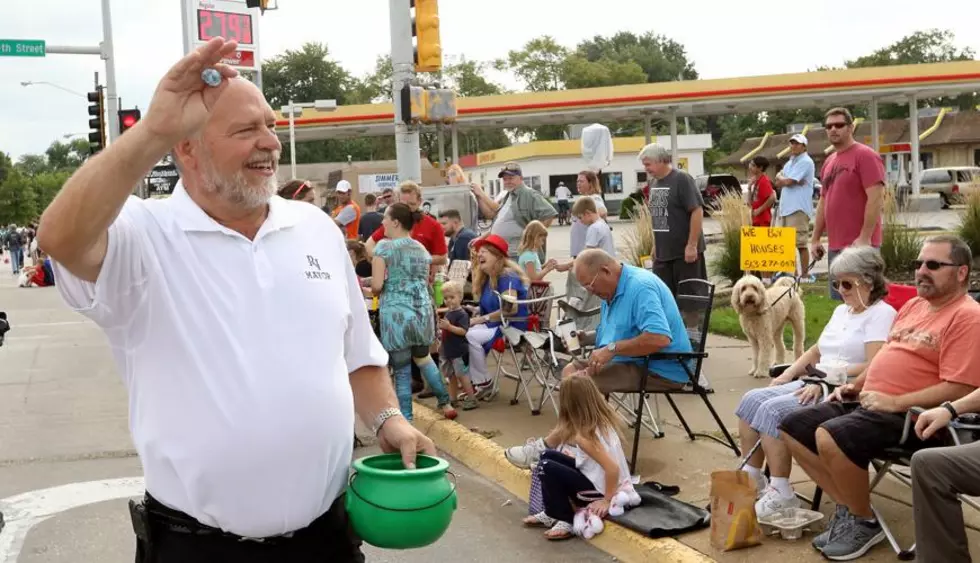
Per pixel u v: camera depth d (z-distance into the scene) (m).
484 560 5.11
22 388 10.12
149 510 2.63
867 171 7.52
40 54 22.86
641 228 12.76
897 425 4.46
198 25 22.42
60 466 7.14
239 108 2.48
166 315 2.47
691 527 4.99
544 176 47.94
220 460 2.49
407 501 2.66
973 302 4.59
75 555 5.36
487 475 6.68
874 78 37.91
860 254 5.20
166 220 2.52
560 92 39.47
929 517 4.00
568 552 5.18
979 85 37.75
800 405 4.98
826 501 5.32
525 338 7.53
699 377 6.26
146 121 2.21
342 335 2.73
